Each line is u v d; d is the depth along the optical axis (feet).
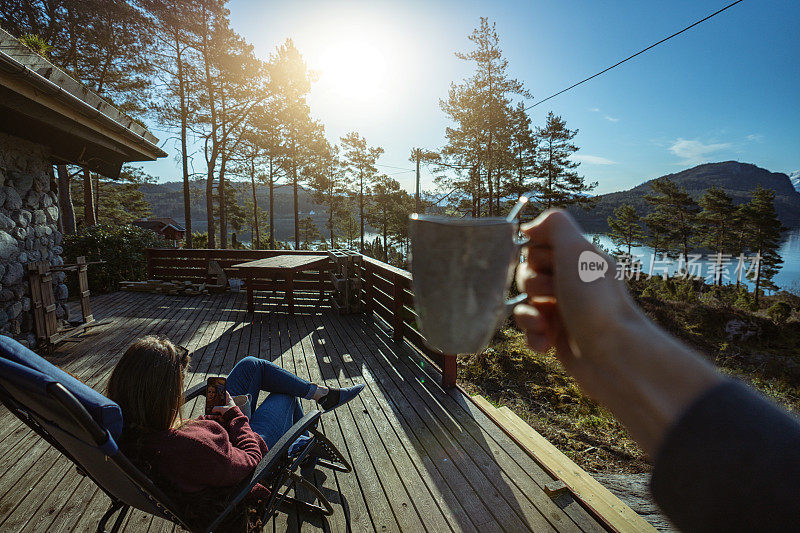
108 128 13.75
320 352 14.58
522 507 6.75
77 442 3.86
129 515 6.67
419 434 9.00
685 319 44.32
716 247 131.64
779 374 31.45
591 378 1.02
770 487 0.67
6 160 13.57
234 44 63.16
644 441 0.88
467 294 1.23
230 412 5.59
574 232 1.15
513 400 16.52
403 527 6.40
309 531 6.36
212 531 4.58
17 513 6.66
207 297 25.05
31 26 45.39
